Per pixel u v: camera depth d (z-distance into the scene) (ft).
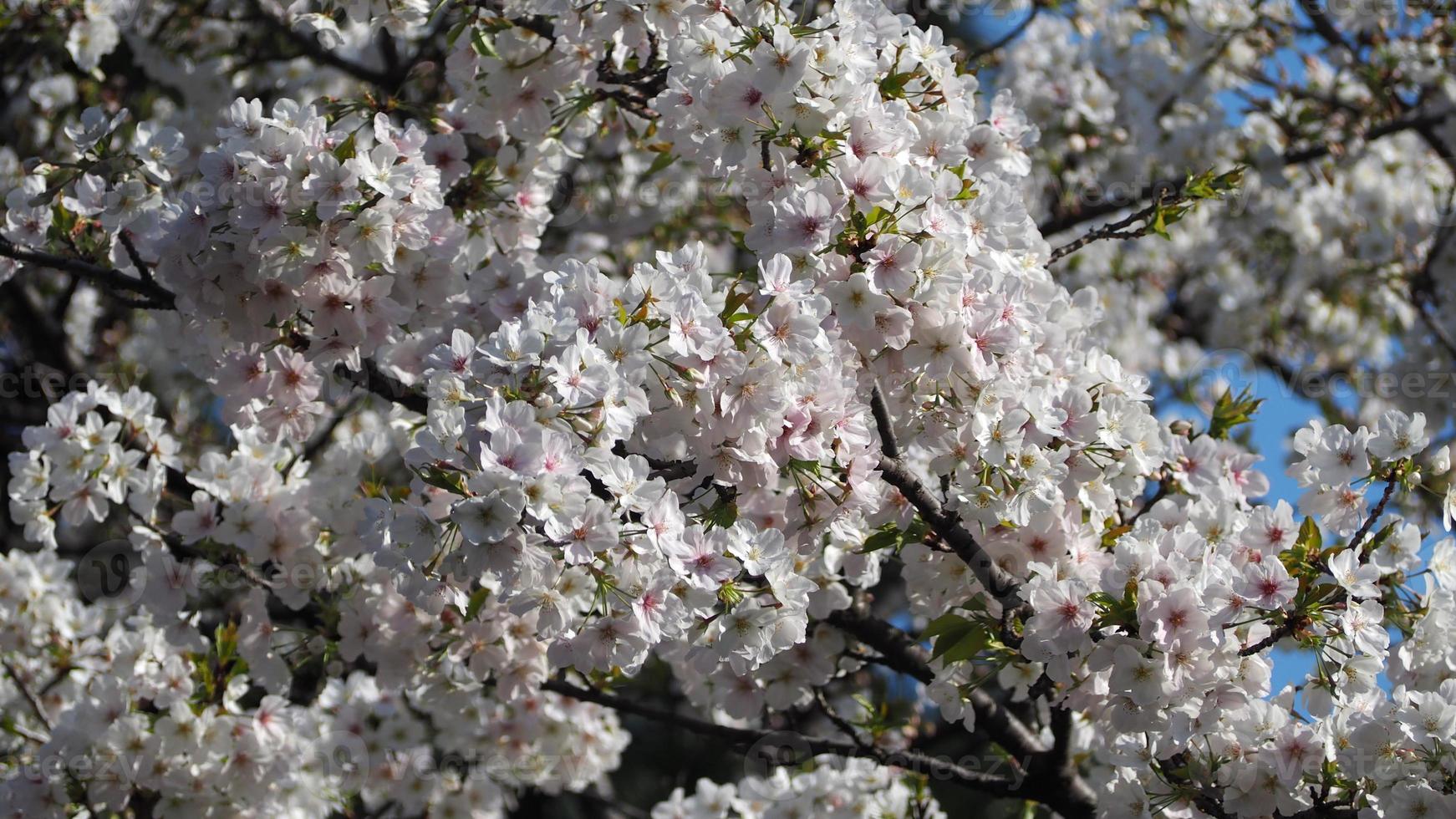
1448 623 12.15
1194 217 29.30
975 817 25.82
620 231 23.73
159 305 13.39
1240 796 11.66
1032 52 24.68
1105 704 11.84
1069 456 12.10
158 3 24.36
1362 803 11.34
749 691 14.42
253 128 11.96
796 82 11.08
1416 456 12.73
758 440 10.26
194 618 14.97
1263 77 26.55
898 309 10.87
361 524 12.32
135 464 14.75
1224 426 14.39
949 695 12.87
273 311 12.28
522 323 10.03
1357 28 25.00
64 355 25.32
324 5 14.75
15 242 12.81
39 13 21.66
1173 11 26.25
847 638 14.88
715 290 11.10
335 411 20.84
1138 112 25.02
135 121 24.91
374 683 17.75
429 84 22.26
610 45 14.37
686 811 16.35
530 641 14.24
